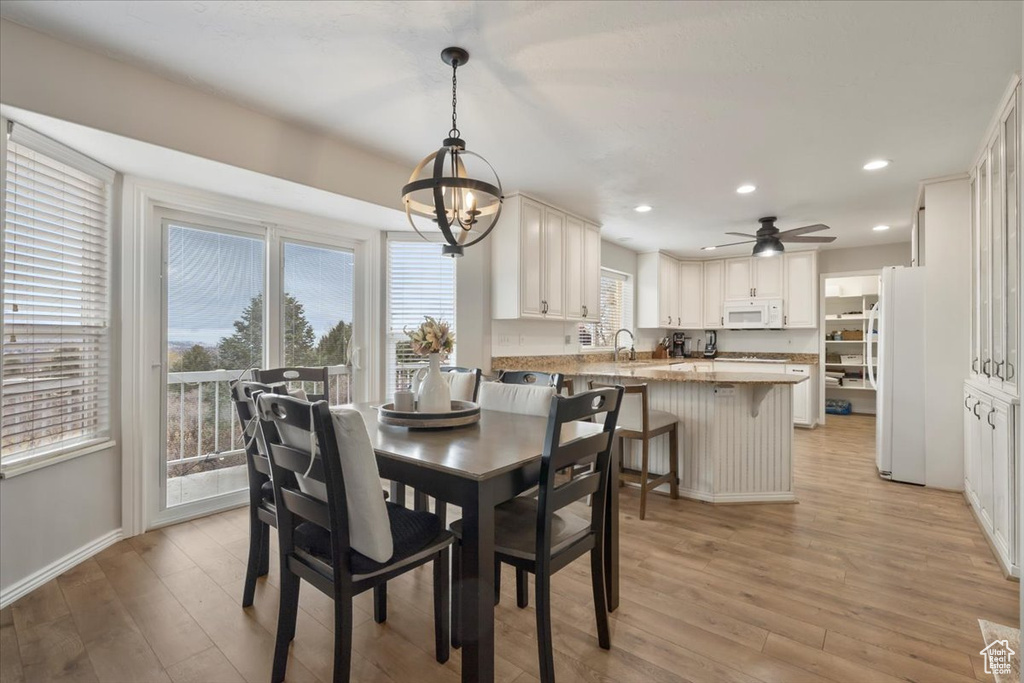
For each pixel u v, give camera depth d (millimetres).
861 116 2523
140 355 2609
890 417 3707
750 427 3256
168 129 2188
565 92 2291
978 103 2385
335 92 2301
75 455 2258
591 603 2014
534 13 1731
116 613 1896
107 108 2010
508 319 4059
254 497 1958
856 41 1892
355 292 3717
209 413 2957
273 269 3234
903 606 1969
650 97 2332
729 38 1878
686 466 3377
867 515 2996
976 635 1775
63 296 2238
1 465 1935
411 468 1537
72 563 2246
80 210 2316
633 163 3199
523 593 1972
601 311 5719
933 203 3459
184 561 2328
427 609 1973
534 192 3820
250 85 2238
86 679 1537
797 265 5988
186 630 1794
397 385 3842
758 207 4195
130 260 2559
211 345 2963
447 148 1890
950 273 3414
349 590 1381
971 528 2781
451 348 2117
